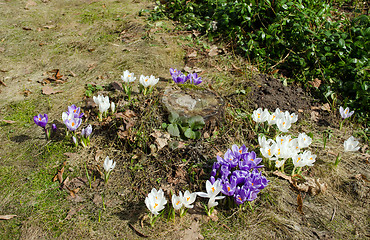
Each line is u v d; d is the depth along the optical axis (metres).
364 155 1.09
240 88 1.30
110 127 1.08
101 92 1.25
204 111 1.08
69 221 0.83
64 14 1.83
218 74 1.38
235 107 1.21
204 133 1.08
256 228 0.84
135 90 1.25
